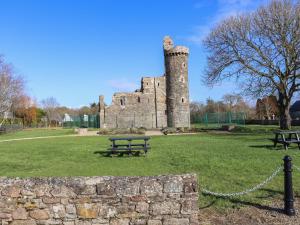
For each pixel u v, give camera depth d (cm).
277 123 6650
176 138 3114
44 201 751
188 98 6562
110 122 7575
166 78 6631
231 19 3994
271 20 3653
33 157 1925
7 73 5975
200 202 928
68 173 1402
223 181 1130
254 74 3859
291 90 3762
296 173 1203
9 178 766
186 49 6519
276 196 963
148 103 7662
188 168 1400
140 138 1903
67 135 4328
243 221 809
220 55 4041
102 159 1778
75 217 747
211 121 7531
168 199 748
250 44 3841
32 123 9844
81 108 14038
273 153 1756
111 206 747
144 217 746
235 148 2025
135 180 755
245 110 10200
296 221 805
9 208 753
